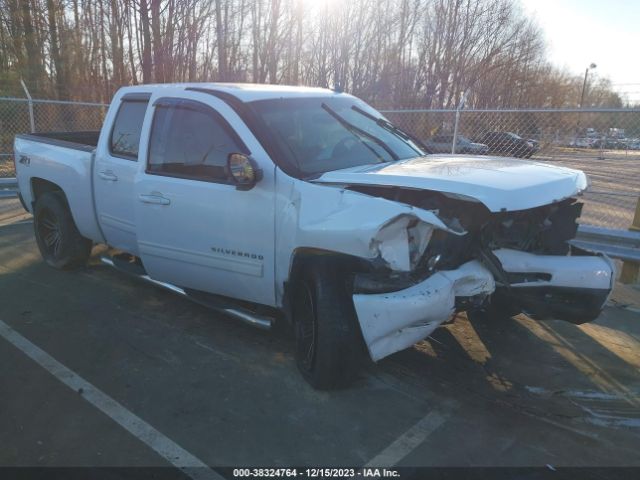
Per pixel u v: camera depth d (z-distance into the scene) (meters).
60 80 22.73
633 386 3.79
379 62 21.12
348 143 4.18
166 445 3.04
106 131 5.10
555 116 7.99
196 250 4.20
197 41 16.73
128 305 5.12
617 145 7.68
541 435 3.17
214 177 4.03
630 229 6.36
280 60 19.38
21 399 3.50
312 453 2.98
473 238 3.44
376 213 3.07
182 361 4.04
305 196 3.47
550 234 3.96
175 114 4.39
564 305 3.66
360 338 3.43
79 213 5.50
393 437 3.13
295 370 3.91
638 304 5.57
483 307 3.82
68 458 2.91
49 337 4.42
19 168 6.31
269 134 3.87
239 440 3.09
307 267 3.54
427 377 3.84
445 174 3.43
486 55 24.05
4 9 22.50
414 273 3.20
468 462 2.91
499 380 3.83
